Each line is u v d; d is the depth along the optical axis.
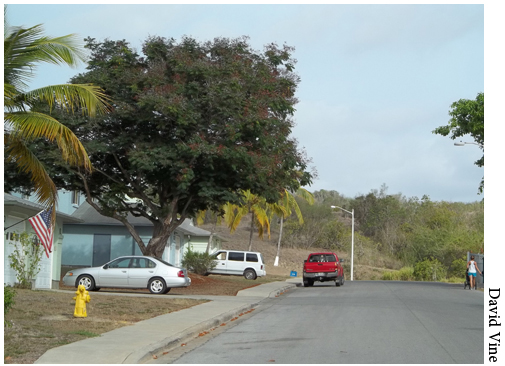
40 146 22.72
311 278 34.34
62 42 12.95
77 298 14.45
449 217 72.56
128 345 10.66
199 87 23.11
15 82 12.91
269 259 70.44
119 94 24.05
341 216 102.00
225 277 40.19
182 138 24.03
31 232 22.59
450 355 10.09
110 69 24.17
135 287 23.39
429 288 31.91
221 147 22.73
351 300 22.47
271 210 52.94
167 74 24.22
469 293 27.23
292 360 9.65
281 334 12.83
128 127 24.80
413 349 10.70
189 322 14.28
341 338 12.07
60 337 11.26
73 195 38.22
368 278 62.75
